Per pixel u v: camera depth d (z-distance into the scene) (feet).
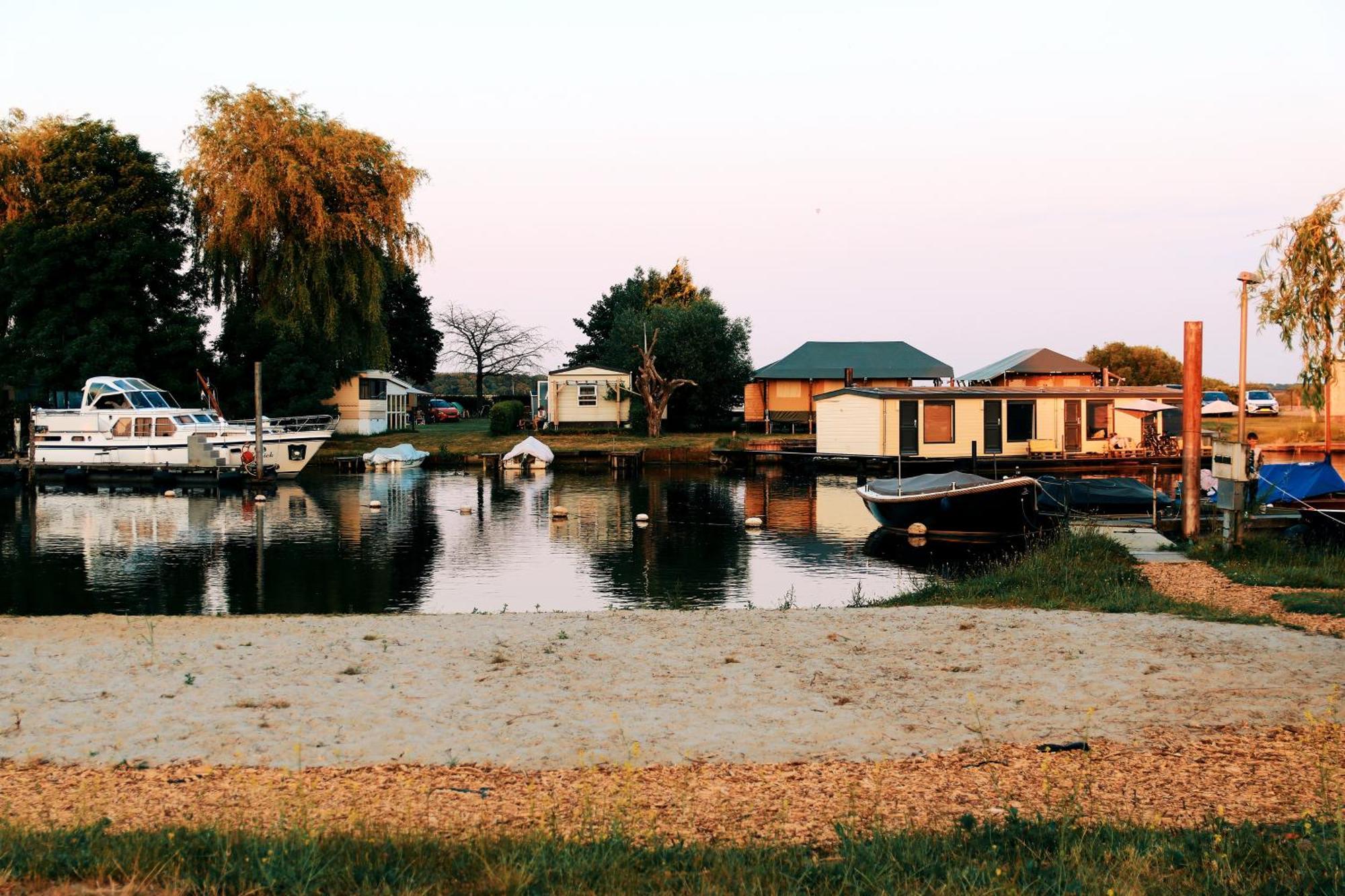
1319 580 53.06
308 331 171.01
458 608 60.54
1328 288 55.93
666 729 29.76
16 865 18.13
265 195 162.91
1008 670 36.11
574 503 116.26
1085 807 22.77
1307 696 31.81
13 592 65.05
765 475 154.71
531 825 22.12
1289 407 183.21
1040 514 85.46
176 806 23.85
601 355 280.51
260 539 88.63
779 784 24.90
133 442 140.87
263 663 38.34
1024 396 153.07
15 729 30.35
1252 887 17.44
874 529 95.71
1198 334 68.74
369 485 138.31
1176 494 102.63
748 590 66.13
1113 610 47.44
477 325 271.69
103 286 152.87
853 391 152.66
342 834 20.63
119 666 37.93
